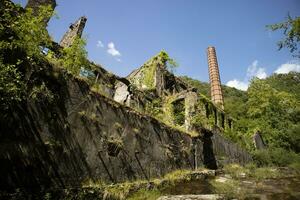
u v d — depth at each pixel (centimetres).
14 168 543
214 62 3991
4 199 507
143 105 1669
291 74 5859
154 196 834
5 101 553
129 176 862
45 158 613
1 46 578
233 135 2117
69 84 745
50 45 774
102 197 707
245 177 1371
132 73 2466
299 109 3080
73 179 668
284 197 904
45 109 653
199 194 912
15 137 564
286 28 673
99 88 898
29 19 684
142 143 977
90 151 745
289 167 1909
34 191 567
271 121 2950
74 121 725
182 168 1188
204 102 1977
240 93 6838
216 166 1516
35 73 656
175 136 1215
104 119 833
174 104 1686
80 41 834
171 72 2364
